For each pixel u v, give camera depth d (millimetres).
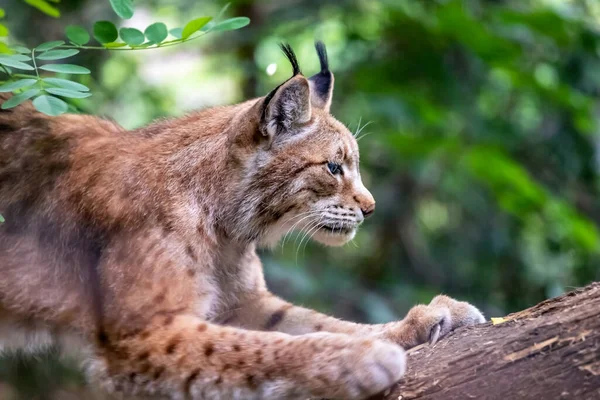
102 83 18094
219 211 9383
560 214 18094
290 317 10031
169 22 20922
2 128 9500
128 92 19031
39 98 7809
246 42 19766
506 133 19812
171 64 23109
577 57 19797
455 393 7176
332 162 9852
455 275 20734
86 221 8953
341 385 7594
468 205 20578
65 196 9102
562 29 19156
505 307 19859
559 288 19188
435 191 21328
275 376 7836
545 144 20062
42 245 9109
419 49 19828
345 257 21312
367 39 20312
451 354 7418
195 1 20094
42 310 9133
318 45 11031
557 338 6980
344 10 19953
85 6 17250
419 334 8664
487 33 18797
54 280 9070
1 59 8055
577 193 20547
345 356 7641
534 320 7281
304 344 7898
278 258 18312
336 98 19922
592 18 21469
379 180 21188
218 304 9719
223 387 8000
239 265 9906
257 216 9617
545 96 19469
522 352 7062
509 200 18812
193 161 9312
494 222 20531
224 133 9547
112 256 8727
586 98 19031
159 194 8977
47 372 12438
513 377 7012
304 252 19781
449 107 19938
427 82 20094
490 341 7301
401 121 18828
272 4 20312
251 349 8008
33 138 9438
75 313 9016
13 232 9195
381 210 21031
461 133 19812
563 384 6836
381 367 7484
